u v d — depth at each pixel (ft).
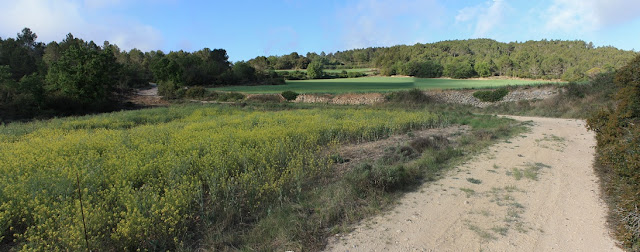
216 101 171.63
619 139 28.07
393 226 19.25
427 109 105.70
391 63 368.89
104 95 142.41
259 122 59.93
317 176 28.73
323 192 24.29
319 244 17.17
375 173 25.48
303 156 33.30
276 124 55.88
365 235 18.19
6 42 233.14
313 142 40.93
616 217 19.80
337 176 28.81
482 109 116.26
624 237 16.99
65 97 126.82
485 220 19.99
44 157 32.07
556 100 108.88
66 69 130.31
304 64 441.27
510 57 290.97
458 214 20.88
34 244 16.72
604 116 37.11
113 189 21.65
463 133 53.42
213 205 21.35
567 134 53.16
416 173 28.78
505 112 106.93
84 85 132.36
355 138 48.19
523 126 62.34
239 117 71.97
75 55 132.36
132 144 39.06
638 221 17.30
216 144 35.99
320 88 206.39
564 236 17.97
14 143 43.06
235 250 16.67
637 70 33.53
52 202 20.40
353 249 16.74
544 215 20.67
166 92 191.01
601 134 33.35
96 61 134.41
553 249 16.63
